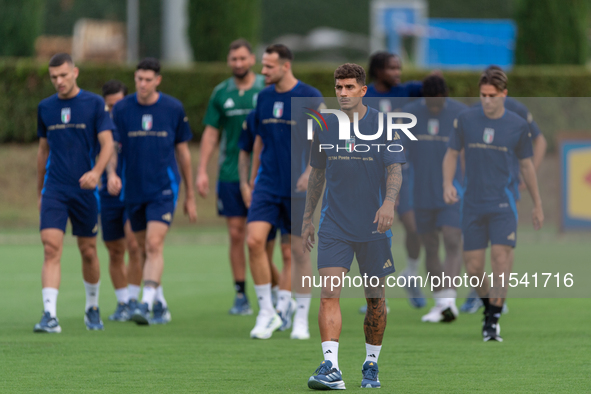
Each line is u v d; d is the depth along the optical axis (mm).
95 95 24875
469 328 26297
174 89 69750
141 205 26547
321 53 144125
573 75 69562
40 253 49750
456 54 99500
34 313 29016
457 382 17812
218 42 72188
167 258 48594
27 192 68062
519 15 73688
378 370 18531
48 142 24844
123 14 141625
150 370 19078
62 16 142125
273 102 24578
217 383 17656
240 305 29656
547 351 21797
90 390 16938
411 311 30688
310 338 24125
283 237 26031
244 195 26969
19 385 17406
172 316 28984
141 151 26297
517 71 70062
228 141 29703
